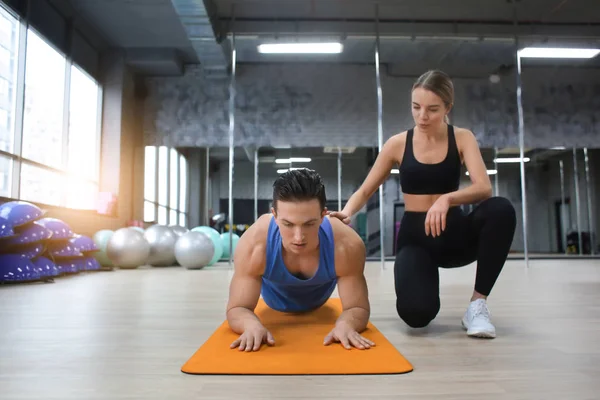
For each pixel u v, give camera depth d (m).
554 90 6.91
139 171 7.20
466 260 1.68
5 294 2.85
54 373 1.08
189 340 1.46
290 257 1.42
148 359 1.21
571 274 4.34
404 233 1.67
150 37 6.72
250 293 1.45
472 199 1.48
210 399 0.88
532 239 7.18
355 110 7.00
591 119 6.92
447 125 1.65
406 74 6.94
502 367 1.12
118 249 5.48
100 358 1.23
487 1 5.77
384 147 1.74
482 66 6.86
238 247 1.46
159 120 7.25
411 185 1.64
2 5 4.54
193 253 5.56
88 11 6.00
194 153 7.14
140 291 3.05
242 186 6.98
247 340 1.26
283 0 5.79
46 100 5.53
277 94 7.05
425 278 1.53
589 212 7.15
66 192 5.77
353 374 1.05
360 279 1.49
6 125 4.67
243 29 6.21
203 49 6.44
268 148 7.02
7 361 1.20
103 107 6.88
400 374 1.05
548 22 6.30
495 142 6.89
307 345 1.30
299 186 1.18
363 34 6.22
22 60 4.80
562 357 1.22
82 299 2.59
